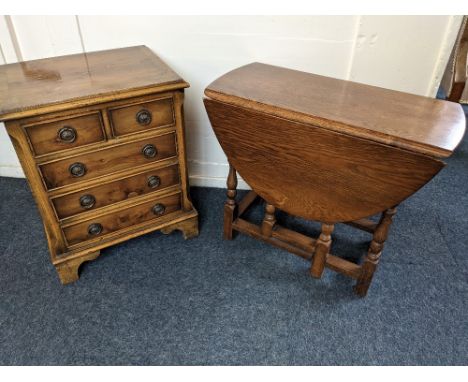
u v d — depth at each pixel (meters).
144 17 1.58
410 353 1.30
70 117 1.17
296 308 1.45
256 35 1.60
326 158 1.19
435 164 1.00
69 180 1.30
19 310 1.42
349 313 1.43
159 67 1.39
